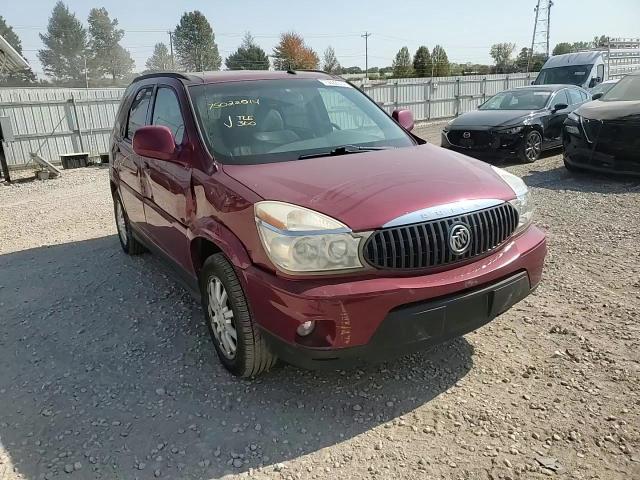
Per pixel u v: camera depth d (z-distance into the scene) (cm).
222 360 347
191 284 391
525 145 1096
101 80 7575
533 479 250
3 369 369
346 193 293
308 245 272
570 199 756
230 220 312
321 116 420
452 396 315
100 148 1664
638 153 792
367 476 258
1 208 959
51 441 291
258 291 287
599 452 265
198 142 364
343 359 280
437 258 283
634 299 427
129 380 347
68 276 542
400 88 2367
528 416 294
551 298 436
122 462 273
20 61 1441
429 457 268
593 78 1875
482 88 2675
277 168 335
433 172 326
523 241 326
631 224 621
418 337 282
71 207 914
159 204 429
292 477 259
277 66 7456
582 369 334
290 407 312
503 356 354
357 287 270
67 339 407
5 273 564
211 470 266
